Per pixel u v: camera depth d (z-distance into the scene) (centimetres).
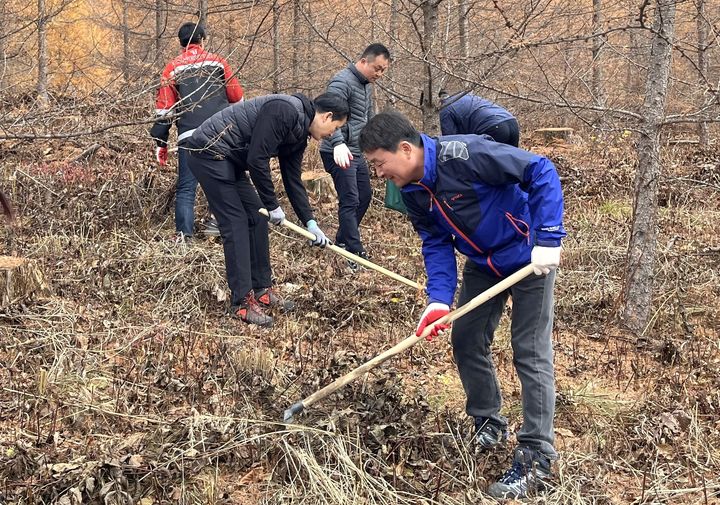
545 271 319
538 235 317
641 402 437
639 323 550
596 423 411
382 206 830
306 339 515
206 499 334
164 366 441
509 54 532
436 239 358
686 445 387
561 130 1277
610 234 743
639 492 355
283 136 495
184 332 502
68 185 743
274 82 876
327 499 335
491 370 374
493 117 539
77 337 480
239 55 750
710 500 349
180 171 659
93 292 559
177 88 614
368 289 583
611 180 963
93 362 454
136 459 340
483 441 375
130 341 487
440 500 337
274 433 362
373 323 548
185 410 405
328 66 1005
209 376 437
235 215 523
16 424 387
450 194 327
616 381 473
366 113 653
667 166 1006
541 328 344
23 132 476
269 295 562
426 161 323
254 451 364
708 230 779
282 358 484
